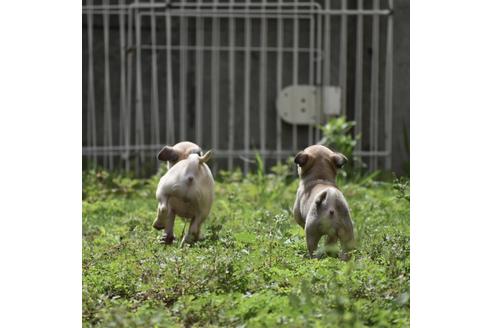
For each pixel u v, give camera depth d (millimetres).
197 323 6535
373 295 6863
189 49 18609
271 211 12062
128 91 18312
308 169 9398
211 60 18641
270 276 7734
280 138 18438
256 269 7895
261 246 9125
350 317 5887
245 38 18641
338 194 8625
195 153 10109
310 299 6504
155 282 7605
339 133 16703
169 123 18266
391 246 8477
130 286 7660
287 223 10414
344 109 18484
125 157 18094
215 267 7605
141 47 18484
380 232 10008
